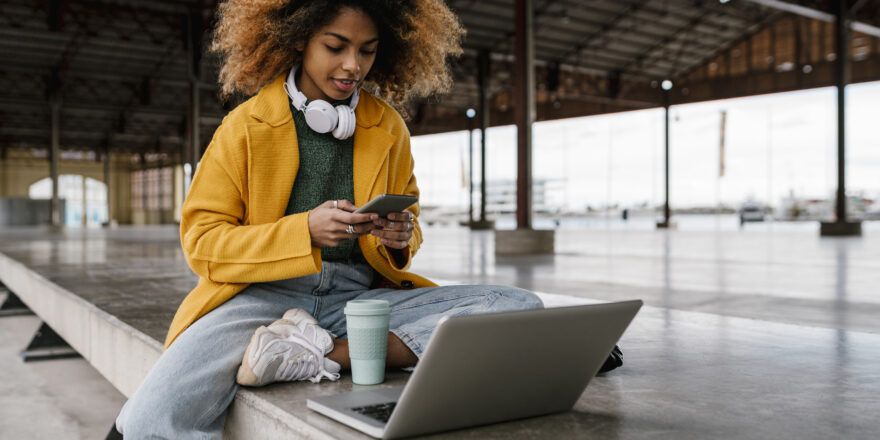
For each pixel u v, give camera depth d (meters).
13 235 15.87
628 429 1.21
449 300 1.54
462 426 1.18
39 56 19.75
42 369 3.68
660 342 2.29
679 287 4.67
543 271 6.19
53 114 22.25
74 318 3.29
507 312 1.05
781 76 21.02
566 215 35.69
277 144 1.46
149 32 17.27
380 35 1.64
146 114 26.97
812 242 12.02
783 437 1.18
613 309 1.19
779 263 7.06
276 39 1.50
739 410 1.37
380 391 1.34
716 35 21.02
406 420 1.08
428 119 28.06
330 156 1.53
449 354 1.03
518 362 1.14
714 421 1.28
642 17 19.19
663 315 3.01
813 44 20.33
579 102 25.17
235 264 1.38
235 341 1.41
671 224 22.47
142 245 10.59
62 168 39.25
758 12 19.98
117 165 41.44
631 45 21.11
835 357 2.01
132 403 1.35
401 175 1.69
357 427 1.13
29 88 22.69
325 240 1.34
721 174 23.64
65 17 16.89
